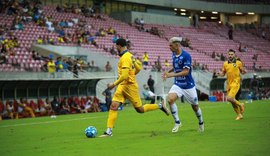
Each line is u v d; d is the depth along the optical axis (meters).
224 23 97.38
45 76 36.94
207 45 77.50
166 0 84.19
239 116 21.27
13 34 48.03
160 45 66.50
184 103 43.94
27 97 36.34
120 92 15.65
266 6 97.69
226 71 21.34
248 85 59.72
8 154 11.91
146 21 75.81
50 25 53.66
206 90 55.06
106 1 74.81
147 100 45.34
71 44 51.97
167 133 15.77
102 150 11.95
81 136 16.00
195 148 11.65
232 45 82.19
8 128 21.31
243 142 12.55
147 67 54.72
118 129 18.28
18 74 35.00
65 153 11.67
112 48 54.53
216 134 14.82
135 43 63.12
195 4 89.75
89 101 37.97
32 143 14.34
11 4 53.22
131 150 11.73
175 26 79.88
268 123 18.61
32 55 44.03
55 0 66.75
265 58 82.50
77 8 65.62
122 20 73.44
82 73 41.50
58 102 35.53
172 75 15.10
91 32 59.34
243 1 96.62
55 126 21.55
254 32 92.56
